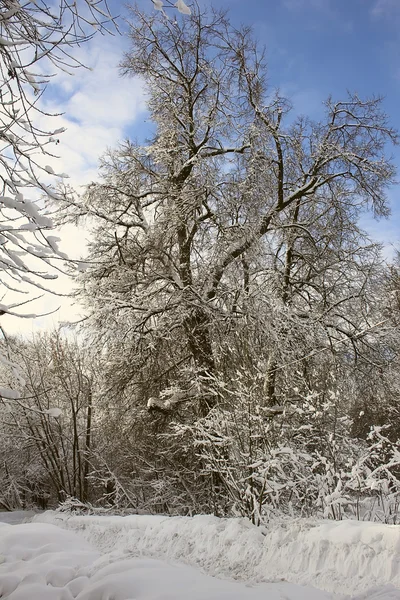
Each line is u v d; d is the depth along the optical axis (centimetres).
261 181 1476
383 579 475
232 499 860
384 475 739
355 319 1627
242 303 1386
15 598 547
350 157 1566
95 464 1798
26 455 2058
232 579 554
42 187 467
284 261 1680
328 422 816
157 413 1570
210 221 1473
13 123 447
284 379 1113
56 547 732
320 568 532
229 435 839
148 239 1516
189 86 1585
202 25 1498
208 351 1443
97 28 416
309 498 802
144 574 531
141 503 1573
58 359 1812
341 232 1630
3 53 419
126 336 1495
